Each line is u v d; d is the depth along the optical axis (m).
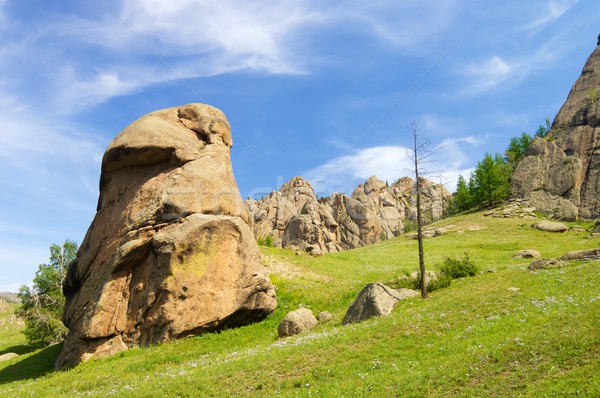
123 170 40.81
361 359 20.83
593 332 16.83
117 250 35.09
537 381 14.30
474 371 16.19
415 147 36.06
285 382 19.33
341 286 47.56
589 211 94.00
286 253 64.69
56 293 63.09
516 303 25.72
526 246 68.75
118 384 24.11
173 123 41.97
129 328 33.66
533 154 113.94
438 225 103.81
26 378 32.66
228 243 36.88
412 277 41.44
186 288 34.19
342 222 159.62
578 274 31.25
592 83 128.50
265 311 38.41
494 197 109.88
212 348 31.64
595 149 104.62
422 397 15.27
